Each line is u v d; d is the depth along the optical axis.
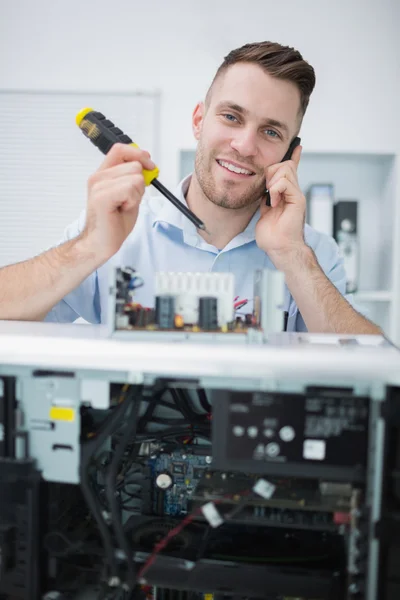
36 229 2.09
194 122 1.19
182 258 1.19
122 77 1.96
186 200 1.20
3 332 0.61
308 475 0.48
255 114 0.97
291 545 0.56
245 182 1.03
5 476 0.51
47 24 1.96
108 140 0.82
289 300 1.14
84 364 0.48
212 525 0.54
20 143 2.05
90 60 1.96
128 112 1.97
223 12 1.90
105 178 0.80
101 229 0.84
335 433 0.48
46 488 0.54
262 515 0.52
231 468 0.49
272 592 0.51
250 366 0.46
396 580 0.46
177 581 0.52
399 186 1.73
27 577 0.51
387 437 0.46
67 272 0.91
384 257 1.86
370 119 1.88
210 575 0.51
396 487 0.46
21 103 2.03
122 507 0.63
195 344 0.53
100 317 1.18
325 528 0.50
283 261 1.01
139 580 0.52
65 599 0.53
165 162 1.97
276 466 0.49
